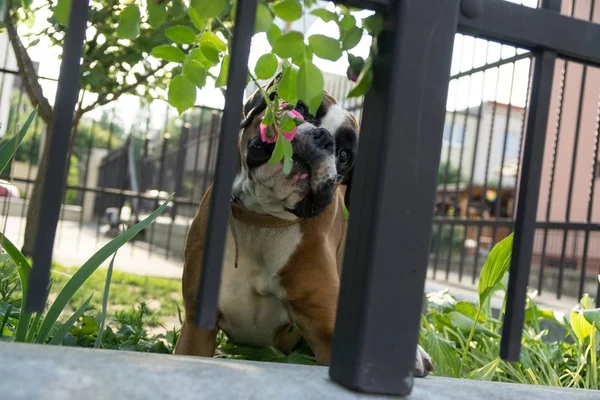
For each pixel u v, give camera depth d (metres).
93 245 8.36
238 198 2.27
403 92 1.11
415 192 1.12
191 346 2.16
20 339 1.38
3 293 2.16
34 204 3.47
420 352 2.05
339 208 2.62
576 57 1.28
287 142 1.29
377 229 1.09
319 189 2.11
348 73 1.31
